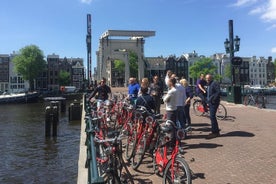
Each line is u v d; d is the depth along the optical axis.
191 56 113.31
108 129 9.70
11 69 105.38
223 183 6.50
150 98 9.21
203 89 16.20
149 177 7.06
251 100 22.97
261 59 130.00
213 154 8.75
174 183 5.75
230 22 24.67
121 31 52.59
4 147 21.33
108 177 5.16
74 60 112.38
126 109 11.03
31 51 91.94
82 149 9.81
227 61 124.69
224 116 15.37
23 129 29.59
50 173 15.33
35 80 101.88
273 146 9.57
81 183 6.52
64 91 85.62
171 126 6.43
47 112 25.28
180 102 9.57
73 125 31.08
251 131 12.04
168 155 6.47
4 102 65.12
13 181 14.31
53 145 21.80
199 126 13.25
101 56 54.09
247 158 8.30
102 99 16.36
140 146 7.76
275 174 6.98
